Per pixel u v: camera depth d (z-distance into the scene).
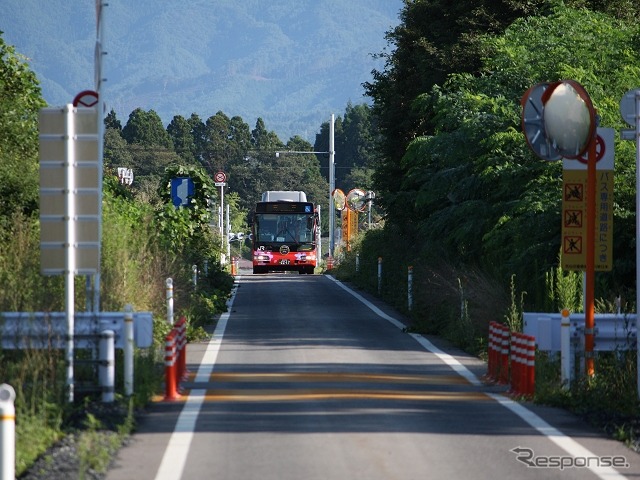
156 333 34.56
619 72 42.59
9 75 43.38
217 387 27.38
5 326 23.62
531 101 27.83
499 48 46.38
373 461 18.47
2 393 14.85
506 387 28.08
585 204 29.19
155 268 40.06
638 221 24.67
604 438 20.78
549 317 27.52
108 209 39.94
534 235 39.09
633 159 36.72
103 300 29.95
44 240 23.53
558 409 24.20
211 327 44.47
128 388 24.20
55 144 23.55
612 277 35.66
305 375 29.92
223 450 19.33
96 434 19.64
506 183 42.09
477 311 38.12
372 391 26.83
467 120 44.72
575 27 46.03
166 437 20.48
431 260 50.66
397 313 52.03
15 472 16.94
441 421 22.44
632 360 26.08
